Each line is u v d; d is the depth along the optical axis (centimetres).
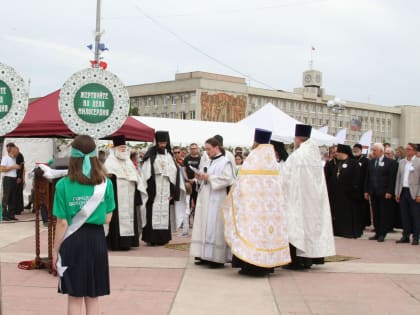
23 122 1064
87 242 499
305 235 895
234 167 968
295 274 862
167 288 748
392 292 746
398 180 1249
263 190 842
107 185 512
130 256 1004
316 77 8531
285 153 959
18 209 1670
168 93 8069
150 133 1281
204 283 784
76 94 783
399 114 9862
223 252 890
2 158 1642
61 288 497
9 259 942
